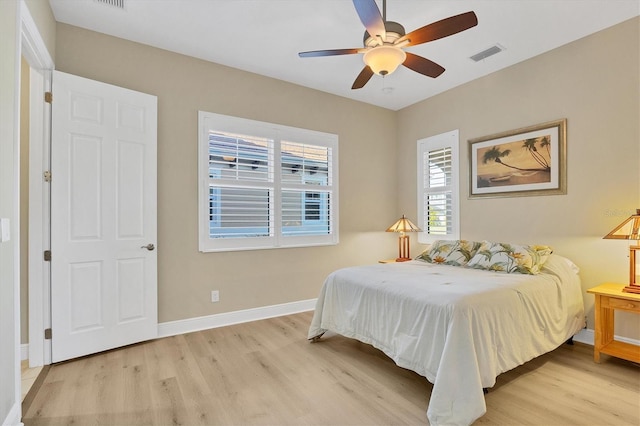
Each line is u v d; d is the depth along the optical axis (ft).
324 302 10.09
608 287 8.96
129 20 9.27
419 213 15.53
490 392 7.19
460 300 6.81
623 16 9.08
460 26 6.38
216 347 9.75
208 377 7.91
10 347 5.64
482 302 6.99
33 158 8.45
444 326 6.65
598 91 9.82
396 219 16.57
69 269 8.76
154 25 9.51
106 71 9.89
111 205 9.40
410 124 16.02
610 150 9.58
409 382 7.68
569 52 10.43
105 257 9.29
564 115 10.56
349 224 14.99
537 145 11.20
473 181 13.25
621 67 9.36
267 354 9.27
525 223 11.60
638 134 9.07
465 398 6.01
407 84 13.60
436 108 14.74
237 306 12.05
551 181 10.84
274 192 12.91
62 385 7.52
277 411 6.55
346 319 9.32
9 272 5.65
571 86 10.39
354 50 7.38
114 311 9.41
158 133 10.66
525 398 6.95
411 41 6.93
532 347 7.74
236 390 7.32
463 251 11.59
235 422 6.21
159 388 7.41
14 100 5.89
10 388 5.63
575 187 10.31
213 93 11.69
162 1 8.44
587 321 10.01
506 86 12.11
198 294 11.28
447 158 14.29
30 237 8.41
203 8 8.73
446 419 5.90
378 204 15.97
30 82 8.45
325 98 14.37
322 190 14.23
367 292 8.77
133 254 9.77
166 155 10.80
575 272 9.94
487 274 9.50
